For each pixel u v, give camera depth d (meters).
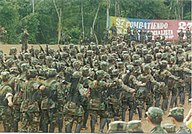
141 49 21.06
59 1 22.94
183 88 18.33
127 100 15.31
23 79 14.22
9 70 15.88
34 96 13.91
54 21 22.83
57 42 22.56
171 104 17.89
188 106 17.95
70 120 14.06
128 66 15.91
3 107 13.92
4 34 21.94
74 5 23.17
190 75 18.58
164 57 18.98
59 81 14.66
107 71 15.97
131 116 15.69
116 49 21.38
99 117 15.92
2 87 13.87
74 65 15.99
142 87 16.02
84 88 14.18
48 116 14.20
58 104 14.45
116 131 7.57
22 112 13.95
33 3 22.75
